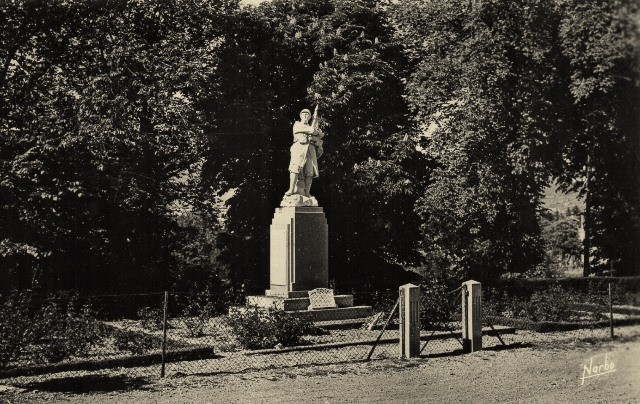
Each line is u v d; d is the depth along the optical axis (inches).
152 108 1139.9
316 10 1403.8
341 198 1315.2
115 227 1135.0
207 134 1256.8
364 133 1317.7
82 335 629.0
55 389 514.0
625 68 892.0
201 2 1242.0
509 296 1088.2
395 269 1429.6
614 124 998.4
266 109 1306.6
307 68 1374.3
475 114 1204.5
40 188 994.1
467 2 1235.2
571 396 481.1
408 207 1349.7
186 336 801.6
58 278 1080.8
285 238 952.9
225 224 1375.5
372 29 1409.9
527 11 1153.4
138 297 1113.4
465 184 1238.9
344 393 495.5
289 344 715.4
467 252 1242.0
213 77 1246.3
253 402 467.8
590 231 1099.9
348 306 938.1
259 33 1336.1
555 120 1166.3
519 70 1205.7
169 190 1243.2
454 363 616.7
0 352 555.5
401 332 652.1
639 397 464.8
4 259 1005.8
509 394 491.8
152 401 470.9
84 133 1044.5
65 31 1147.9
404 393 496.4
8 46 1105.4
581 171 1183.6
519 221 1239.5
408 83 1332.4
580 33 1007.6
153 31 1236.5
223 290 1240.8
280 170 1355.8
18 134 1051.3
